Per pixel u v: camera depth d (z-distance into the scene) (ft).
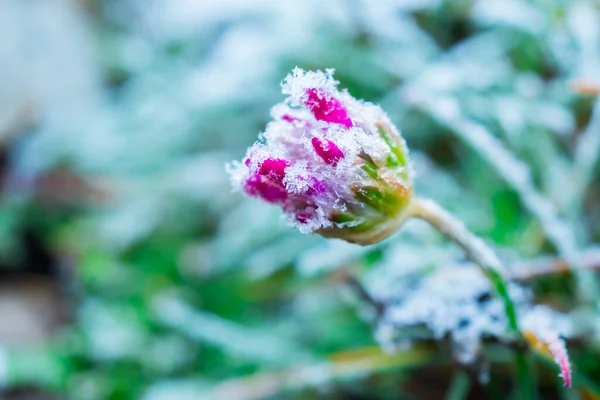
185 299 0.44
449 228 0.23
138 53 0.66
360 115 0.22
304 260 0.34
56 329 0.49
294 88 0.22
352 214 0.22
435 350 0.28
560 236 0.28
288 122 0.22
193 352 0.41
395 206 0.22
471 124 0.31
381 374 0.32
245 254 0.42
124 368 0.41
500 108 0.35
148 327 0.43
